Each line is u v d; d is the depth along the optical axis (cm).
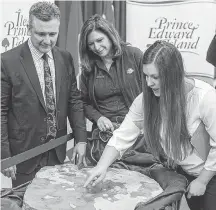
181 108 153
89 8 251
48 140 195
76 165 190
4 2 184
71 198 153
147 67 149
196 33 270
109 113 214
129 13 270
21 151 188
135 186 166
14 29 190
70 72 200
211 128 156
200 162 167
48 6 173
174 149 161
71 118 208
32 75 183
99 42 196
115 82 209
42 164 198
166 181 169
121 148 172
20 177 192
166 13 268
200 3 265
